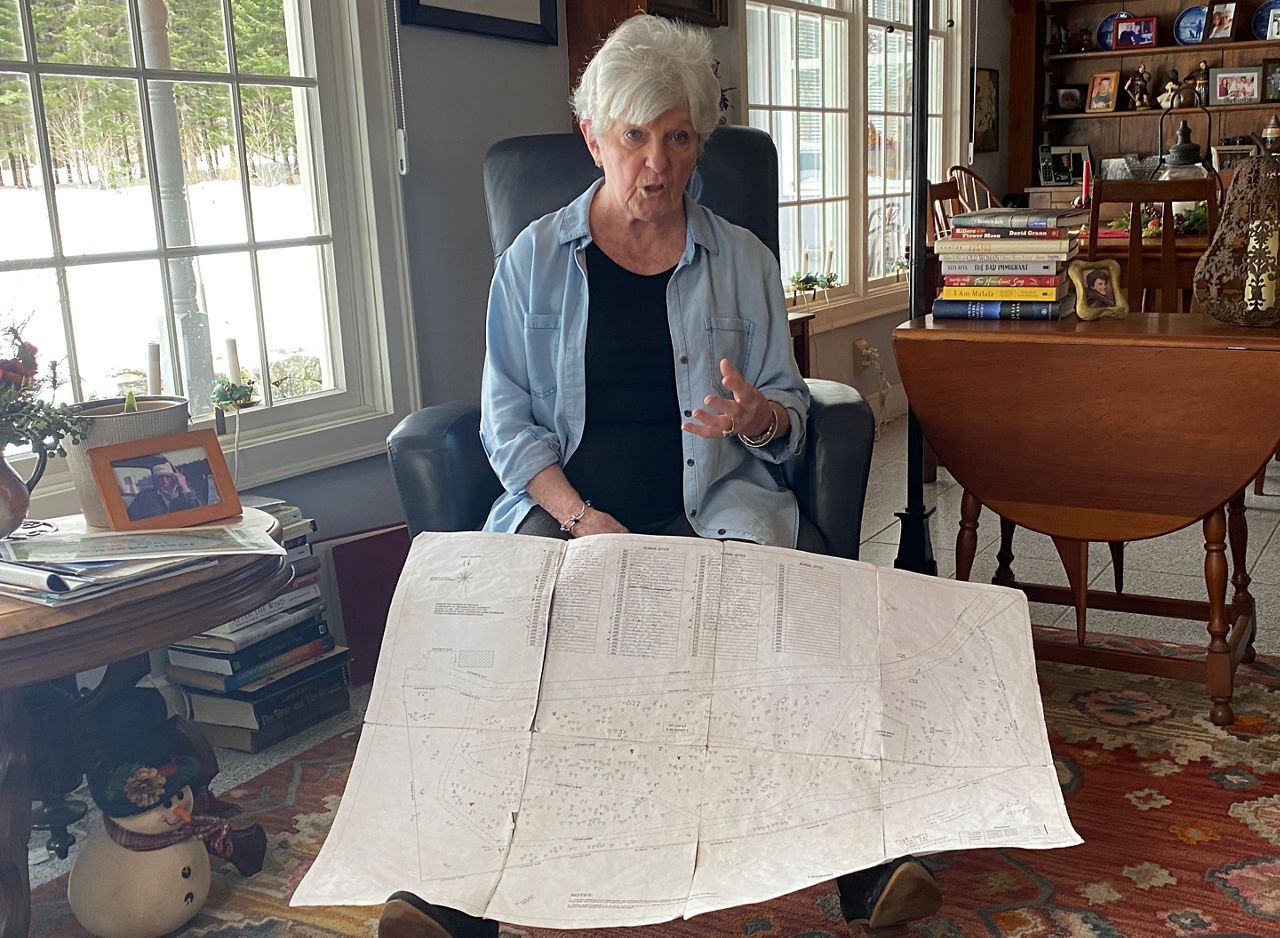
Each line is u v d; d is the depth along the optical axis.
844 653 1.37
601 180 1.87
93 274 2.12
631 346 1.81
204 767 1.79
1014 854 1.72
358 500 2.64
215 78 2.31
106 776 1.57
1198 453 1.98
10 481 1.50
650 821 1.26
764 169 2.14
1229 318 2.02
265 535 1.58
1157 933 1.51
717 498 1.77
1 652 1.26
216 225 2.34
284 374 2.51
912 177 2.61
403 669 1.37
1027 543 3.24
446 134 2.80
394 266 2.66
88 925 1.58
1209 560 2.07
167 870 1.57
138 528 1.58
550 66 3.14
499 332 1.85
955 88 6.06
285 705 2.20
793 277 4.59
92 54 2.10
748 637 1.37
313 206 2.55
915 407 2.19
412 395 2.73
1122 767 1.97
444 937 1.19
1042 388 2.07
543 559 1.42
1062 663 2.39
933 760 1.30
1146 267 3.64
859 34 4.92
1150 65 6.74
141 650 1.35
